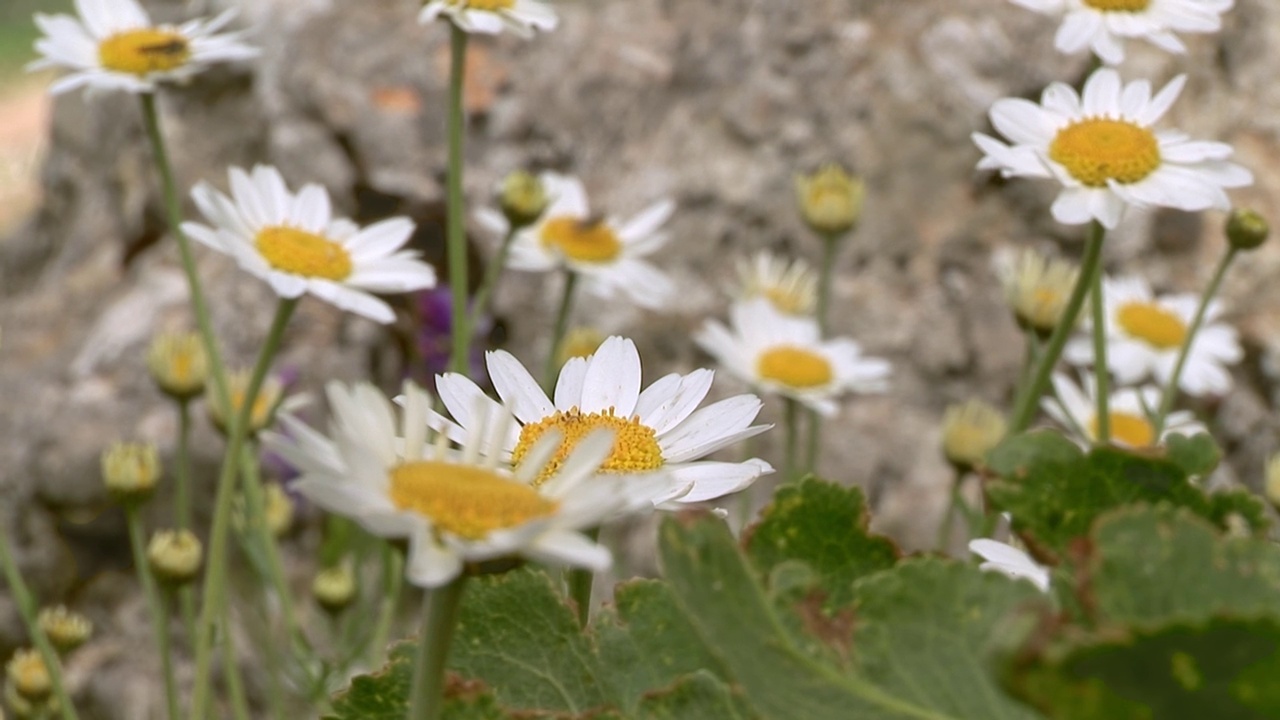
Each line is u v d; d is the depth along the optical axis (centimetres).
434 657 25
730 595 23
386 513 23
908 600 24
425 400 25
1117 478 28
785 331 61
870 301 69
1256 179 70
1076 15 49
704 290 71
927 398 69
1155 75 70
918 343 69
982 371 69
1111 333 61
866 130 71
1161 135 47
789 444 61
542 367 71
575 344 61
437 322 68
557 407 35
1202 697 18
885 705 23
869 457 68
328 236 51
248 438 54
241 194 51
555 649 32
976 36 71
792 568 25
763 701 23
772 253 71
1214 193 46
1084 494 28
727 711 28
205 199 50
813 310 67
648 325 70
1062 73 70
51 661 51
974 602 24
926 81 71
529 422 35
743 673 23
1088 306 59
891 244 70
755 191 71
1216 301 63
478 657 32
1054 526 28
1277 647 18
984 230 70
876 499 68
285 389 67
